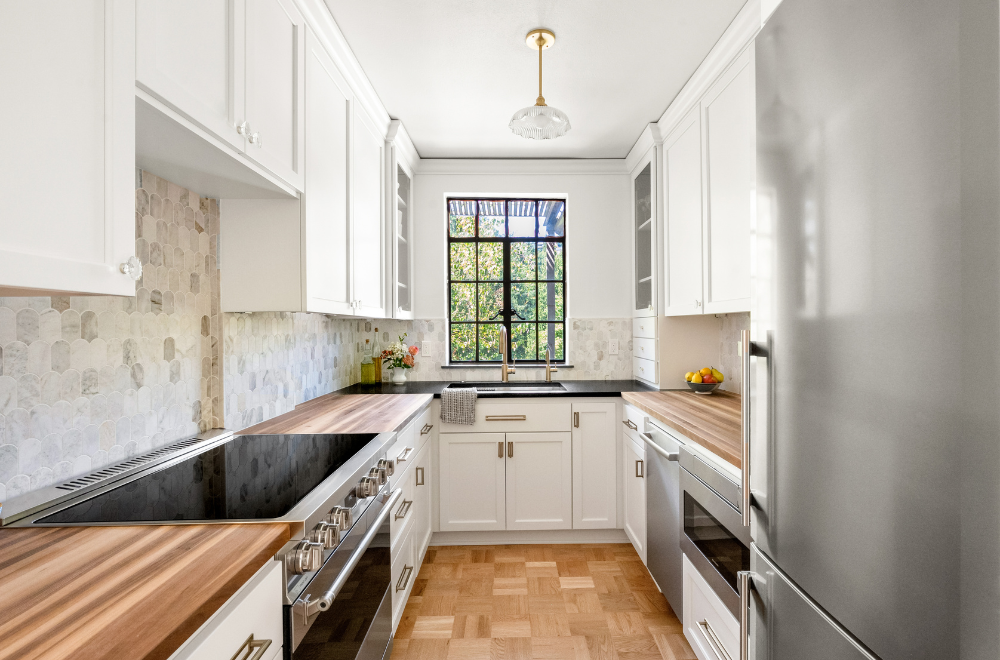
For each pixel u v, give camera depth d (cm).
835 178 92
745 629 123
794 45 104
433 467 299
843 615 90
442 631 217
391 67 240
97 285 81
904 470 76
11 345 109
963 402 67
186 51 111
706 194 240
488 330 391
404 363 350
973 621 66
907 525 76
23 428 111
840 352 90
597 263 372
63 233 76
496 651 203
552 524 301
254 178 153
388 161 296
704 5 196
